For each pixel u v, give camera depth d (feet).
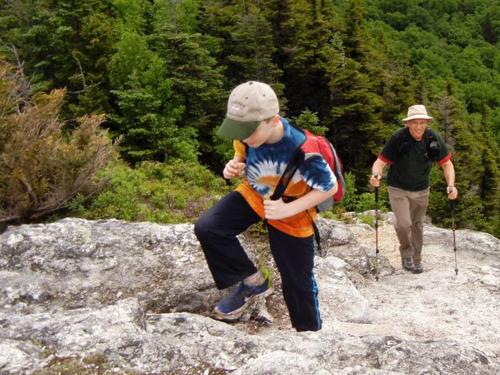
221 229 10.34
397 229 21.93
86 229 15.85
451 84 148.97
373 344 9.90
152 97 78.28
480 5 444.96
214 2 120.06
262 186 9.75
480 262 24.80
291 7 114.83
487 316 17.72
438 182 83.97
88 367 8.99
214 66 106.01
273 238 10.40
